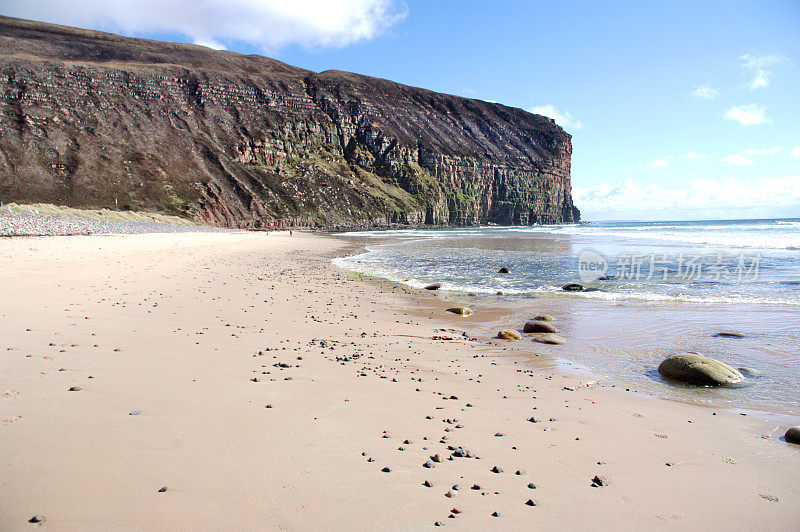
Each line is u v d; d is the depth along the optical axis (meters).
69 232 36.28
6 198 76.62
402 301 15.46
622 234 60.31
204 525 2.92
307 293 16.30
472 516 3.25
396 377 7.11
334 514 3.16
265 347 8.32
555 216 181.00
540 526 3.18
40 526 2.79
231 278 18.95
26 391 5.00
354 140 146.38
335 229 108.00
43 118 95.56
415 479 3.78
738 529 3.27
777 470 4.32
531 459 4.38
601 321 12.27
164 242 36.00
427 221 137.62
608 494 3.74
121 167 94.56
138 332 8.45
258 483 3.50
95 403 4.83
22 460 3.57
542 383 7.31
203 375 6.21
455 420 5.37
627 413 5.95
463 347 9.75
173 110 116.75
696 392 6.94
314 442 4.36
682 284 18.52
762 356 8.89
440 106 183.25
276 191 111.19
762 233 53.50
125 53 144.50
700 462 4.48
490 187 160.75
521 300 15.62
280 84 144.12
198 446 4.05
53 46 135.38
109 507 3.03
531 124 196.88
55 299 10.73
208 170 105.62
